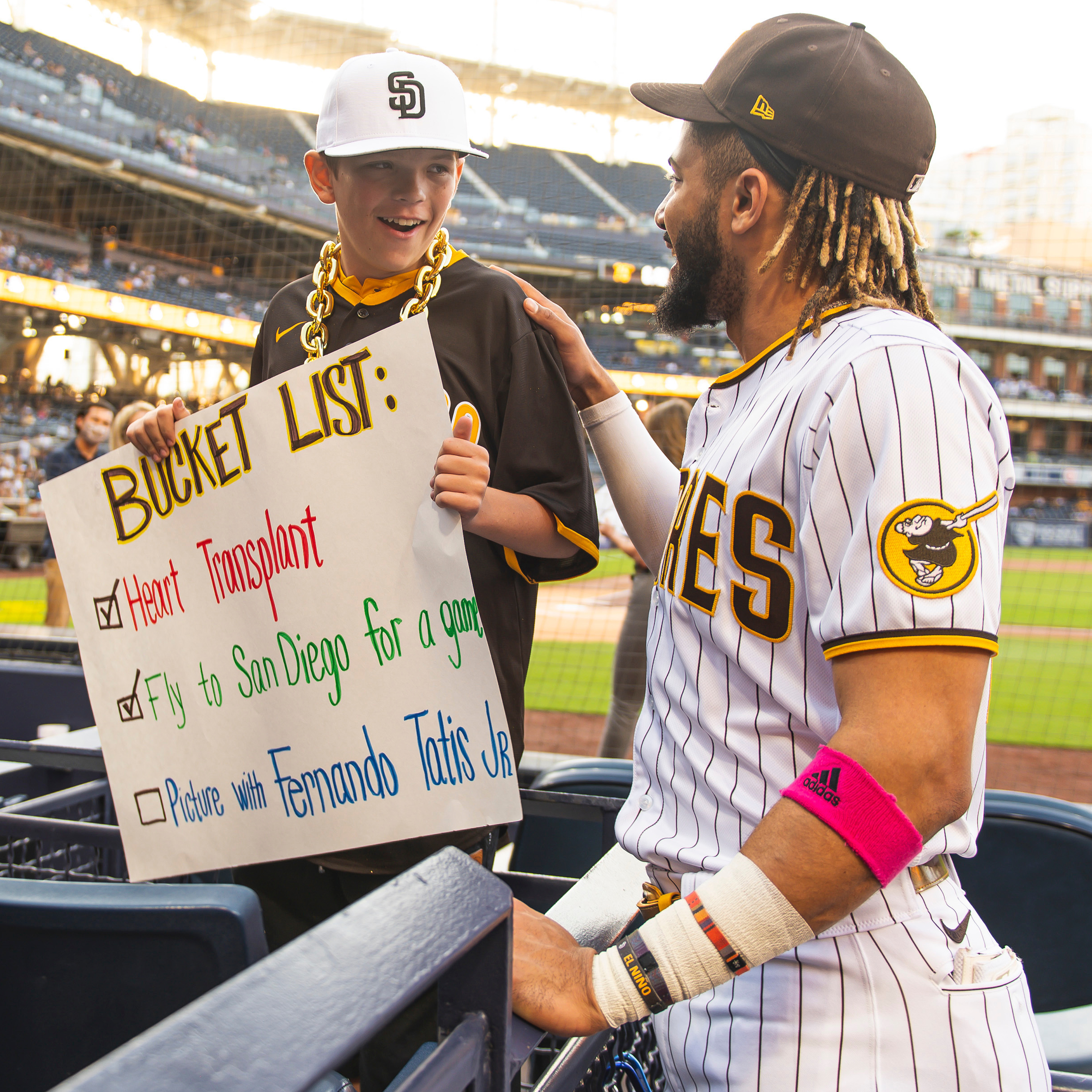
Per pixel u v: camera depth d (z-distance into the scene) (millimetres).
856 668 570
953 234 23312
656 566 995
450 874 494
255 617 905
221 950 621
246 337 19531
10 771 1643
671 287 847
